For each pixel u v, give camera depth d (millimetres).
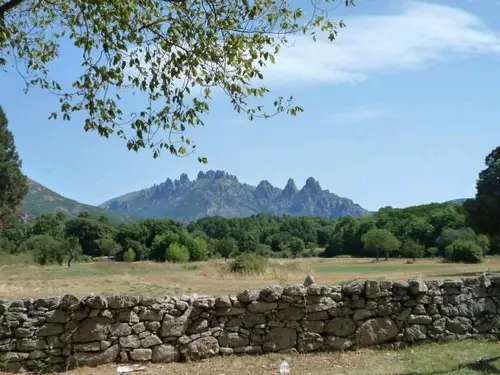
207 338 10086
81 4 8469
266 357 9992
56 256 53531
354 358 9906
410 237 80000
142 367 9477
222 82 9211
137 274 35219
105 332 9656
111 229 86812
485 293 11430
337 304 10602
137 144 8617
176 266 45094
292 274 34875
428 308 11031
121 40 8578
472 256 56969
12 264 52219
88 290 21391
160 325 9945
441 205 92375
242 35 9125
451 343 10820
